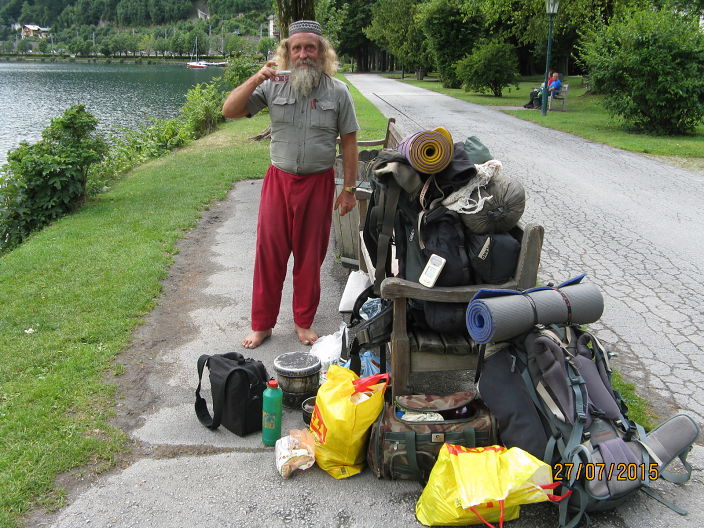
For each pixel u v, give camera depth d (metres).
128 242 7.09
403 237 3.50
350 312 4.56
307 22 3.99
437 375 4.12
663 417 3.62
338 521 2.81
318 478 3.10
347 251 6.29
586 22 26.06
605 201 8.91
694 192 9.57
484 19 35.44
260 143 15.05
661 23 15.62
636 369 4.20
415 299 3.49
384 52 78.69
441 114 20.80
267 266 4.41
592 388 2.85
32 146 9.27
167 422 3.57
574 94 29.66
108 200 9.49
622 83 16.47
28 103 42.25
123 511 2.86
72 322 4.88
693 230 7.50
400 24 50.31
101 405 3.70
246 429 3.44
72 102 42.91
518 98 29.22
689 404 3.77
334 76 4.29
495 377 3.01
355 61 83.31
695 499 2.94
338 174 6.12
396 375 3.38
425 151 3.24
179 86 62.53
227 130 18.67
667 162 12.23
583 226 7.61
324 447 3.10
